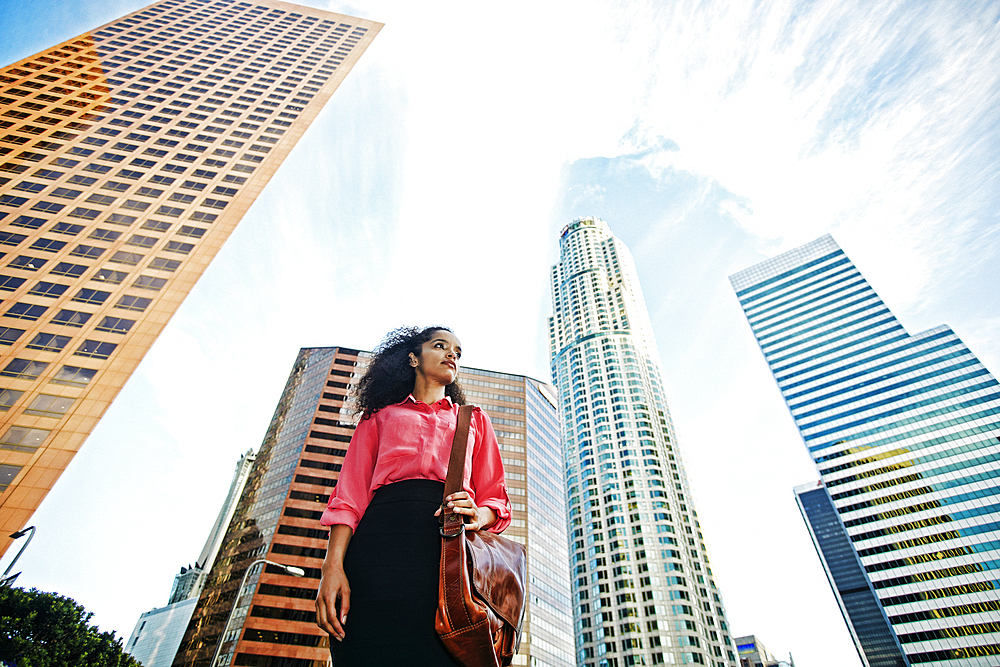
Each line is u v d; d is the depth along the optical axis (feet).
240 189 211.41
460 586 9.30
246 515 268.62
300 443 277.85
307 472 263.70
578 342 586.04
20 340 149.79
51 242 173.27
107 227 183.83
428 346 15.66
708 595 383.45
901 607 369.71
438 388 14.82
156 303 170.09
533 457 355.15
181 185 205.98
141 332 162.40
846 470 445.78
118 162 205.77
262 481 280.72
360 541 10.45
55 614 105.60
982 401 414.00
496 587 10.03
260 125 242.17
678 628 343.46
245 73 272.10
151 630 482.28
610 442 467.93
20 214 175.63
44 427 136.98
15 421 135.85
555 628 297.12
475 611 9.15
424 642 8.85
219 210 201.36
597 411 498.69
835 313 544.62
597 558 403.75
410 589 9.43
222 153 223.92
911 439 426.92
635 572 378.73
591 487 447.83
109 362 153.48
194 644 226.58
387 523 10.55
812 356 529.04
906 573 378.32
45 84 223.30
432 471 11.71
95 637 112.88
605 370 531.50
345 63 297.53
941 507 386.32
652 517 405.18
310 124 249.96
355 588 9.71
